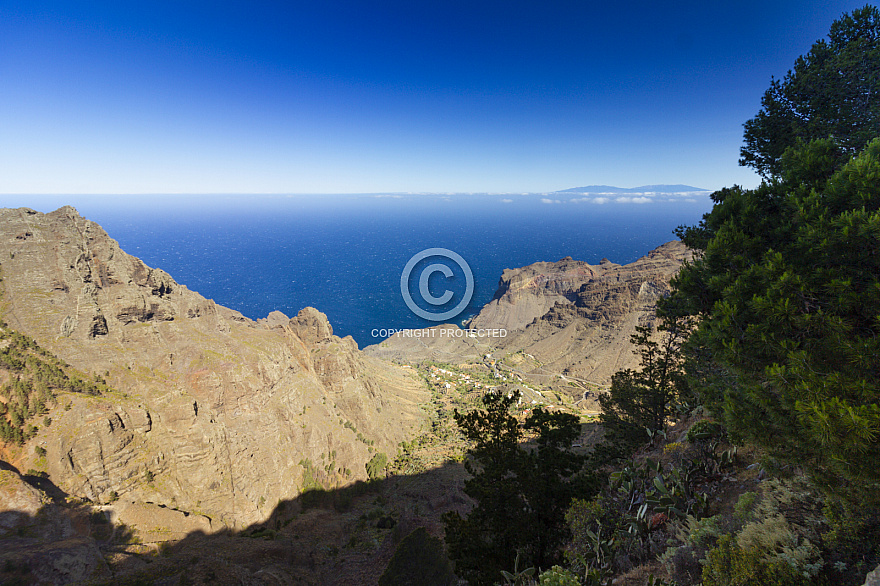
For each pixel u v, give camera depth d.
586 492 16.33
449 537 17.31
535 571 15.34
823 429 7.76
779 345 10.16
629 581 10.59
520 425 18.62
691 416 20.38
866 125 18.75
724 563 8.43
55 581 34.25
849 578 7.15
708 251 13.74
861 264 9.78
